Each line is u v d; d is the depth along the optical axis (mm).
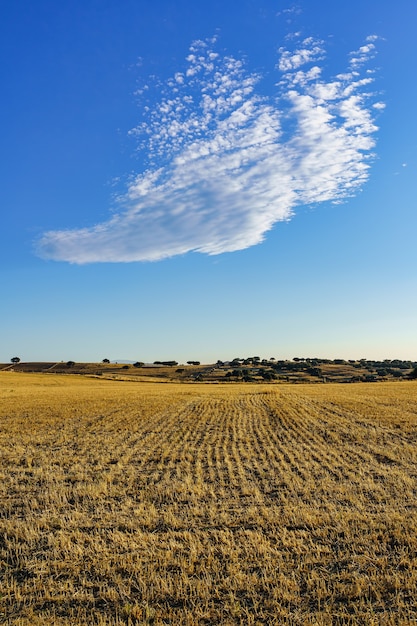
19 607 7184
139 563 8359
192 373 131250
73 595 7406
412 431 24422
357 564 8359
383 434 23641
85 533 10094
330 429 25844
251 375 122938
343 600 7215
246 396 52781
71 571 8344
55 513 11492
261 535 9711
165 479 14891
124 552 9094
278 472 15688
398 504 11742
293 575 7895
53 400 45250
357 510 11312
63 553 9070
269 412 35812
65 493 13438
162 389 67812
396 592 7301
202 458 18219
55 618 6793
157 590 7457
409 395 51156
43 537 10008
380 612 6773
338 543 9320
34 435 24656
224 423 29453
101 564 8500
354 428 25906
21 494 13430
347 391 60469
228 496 12852
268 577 7855
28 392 57344
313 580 7793
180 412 35938
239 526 10453
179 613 6832
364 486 13398
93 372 132500
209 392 60406
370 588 7406
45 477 15352
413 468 15844
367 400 44594
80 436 24328
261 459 17906
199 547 9062
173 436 24125
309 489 13305
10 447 21156
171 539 9633
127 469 16422
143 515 11242
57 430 26547
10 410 36531
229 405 41844
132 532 10211
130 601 7250
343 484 13750
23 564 8688
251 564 8414
